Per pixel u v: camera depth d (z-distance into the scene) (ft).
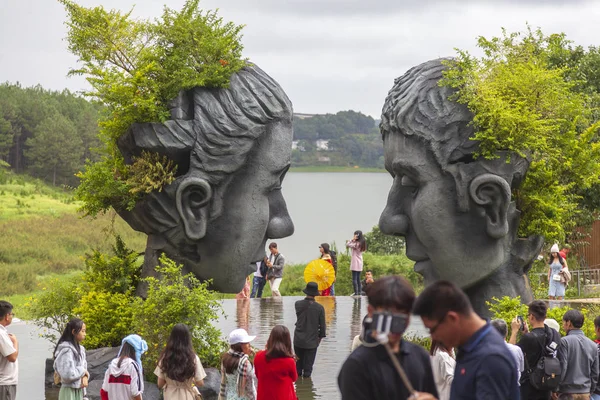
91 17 48.14
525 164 49.75
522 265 51.06
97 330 46.21
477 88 49.03
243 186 48.60
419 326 62.28
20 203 181.06
